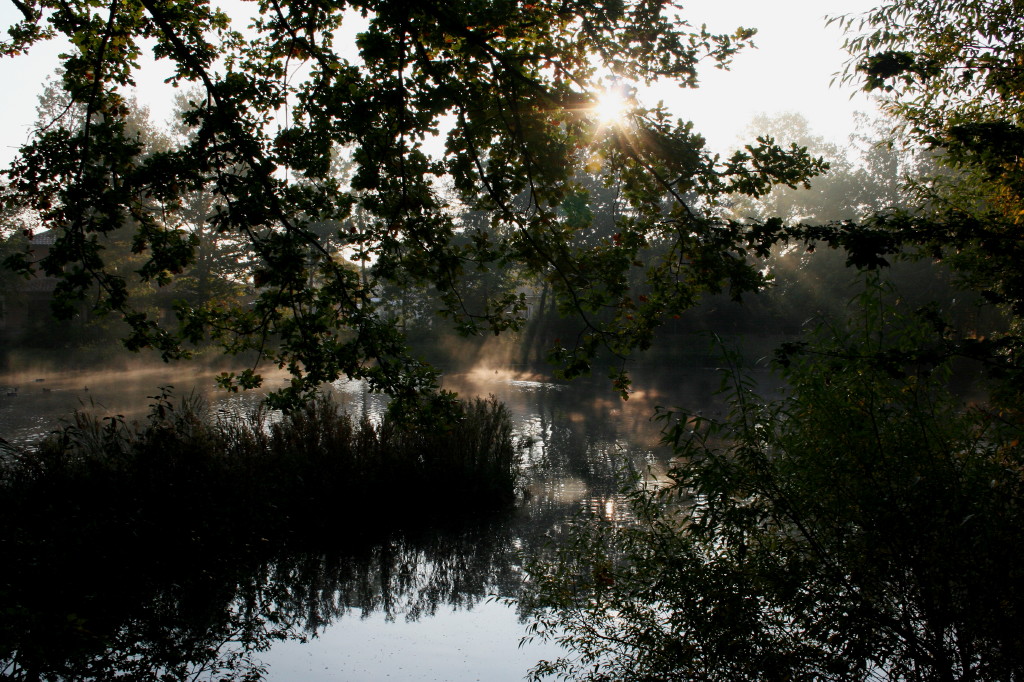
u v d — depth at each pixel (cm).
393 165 561
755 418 543
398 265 616
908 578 488
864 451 509
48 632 546
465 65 566
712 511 525
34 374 3278
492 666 629
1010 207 645
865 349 525
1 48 676
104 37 587
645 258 3206
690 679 505
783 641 503
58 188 578
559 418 2055
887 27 639
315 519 980
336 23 632
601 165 622
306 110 575
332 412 1197
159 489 842
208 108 544
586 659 577
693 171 533
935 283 2839
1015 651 450
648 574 559
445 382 3156
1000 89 636
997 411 576
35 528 726
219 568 778
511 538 982
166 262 600
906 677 477
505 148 587
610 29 561
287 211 592
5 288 3550
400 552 942
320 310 622
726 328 3819
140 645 651
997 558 460
